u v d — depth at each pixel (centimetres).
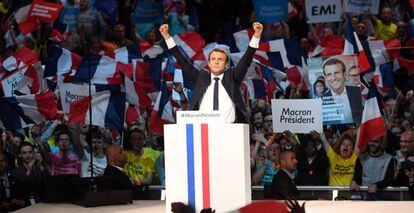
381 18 2050
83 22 2027
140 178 1559
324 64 1569
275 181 1378
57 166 1559
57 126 1575
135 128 1574
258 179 1526
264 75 1639
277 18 1933
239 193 1031
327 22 2066
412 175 1461
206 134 1038
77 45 1984
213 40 2216
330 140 1569
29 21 1719
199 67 1675
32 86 1609
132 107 1652
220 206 1036
